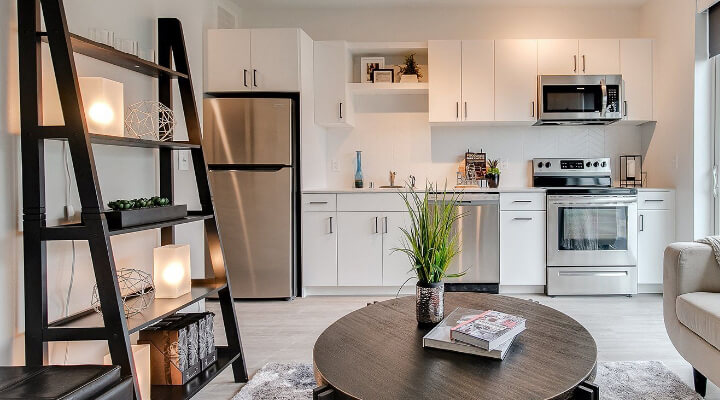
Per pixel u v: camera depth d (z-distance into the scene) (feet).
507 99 13.15
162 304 6.14
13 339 5.06
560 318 5.35
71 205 5.90
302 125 12.62
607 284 12.28
